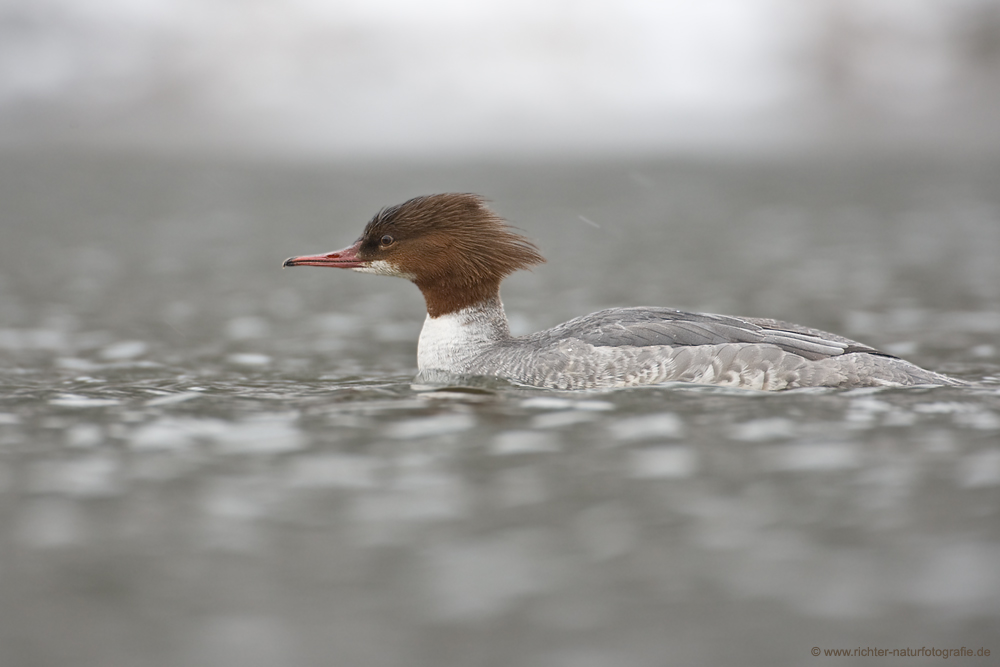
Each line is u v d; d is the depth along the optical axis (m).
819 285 21.42
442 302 12.96
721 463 8.72
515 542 7.30
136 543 7.32
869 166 52.94
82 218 35.38
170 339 16.38
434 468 8.73
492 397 11.12
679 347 11.43
